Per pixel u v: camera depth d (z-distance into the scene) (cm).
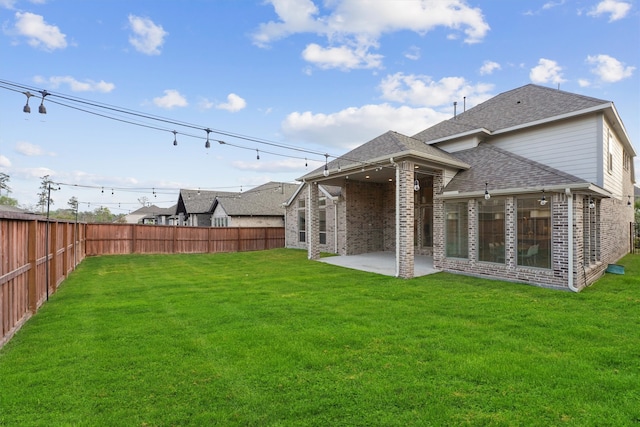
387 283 946
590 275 943
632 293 799
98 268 1298
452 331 535
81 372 397
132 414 316
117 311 659
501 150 1230
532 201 919
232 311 657
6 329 497
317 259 1492
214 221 2855
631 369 402
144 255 1770
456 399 338
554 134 1182
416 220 1620
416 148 1139
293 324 576
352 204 1661
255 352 454
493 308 672
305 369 405
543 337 505
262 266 1318
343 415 313
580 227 870
